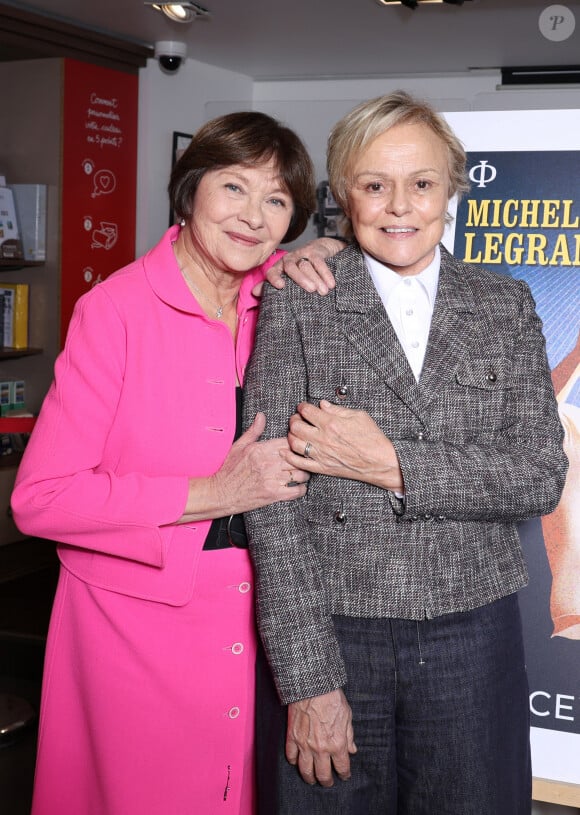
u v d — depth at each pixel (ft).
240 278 5.66
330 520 4.91
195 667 5.50
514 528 5.19
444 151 4.89
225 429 5.47
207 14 15.14
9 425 10.78
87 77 16.70
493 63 18.74
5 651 11.18
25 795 8.43
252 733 5.79
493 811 4.90
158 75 18.30
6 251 15.88
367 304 5.03
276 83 21.50
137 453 5.40
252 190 5.29
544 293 6.57
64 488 5.24
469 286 5.20
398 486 4.74
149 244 18.62
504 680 4.97
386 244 4.90
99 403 5.34
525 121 6.54
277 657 4.83
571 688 6.52
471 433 4.92
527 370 5.06
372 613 4.81
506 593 5.00
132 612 5.45
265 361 5.12
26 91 16.42
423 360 5.03
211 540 5.50
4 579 14.97
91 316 5.37
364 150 4.80
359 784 4.99
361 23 15.61
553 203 6.52
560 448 5.02
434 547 4.82
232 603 5.55
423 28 15.83
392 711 4.91
